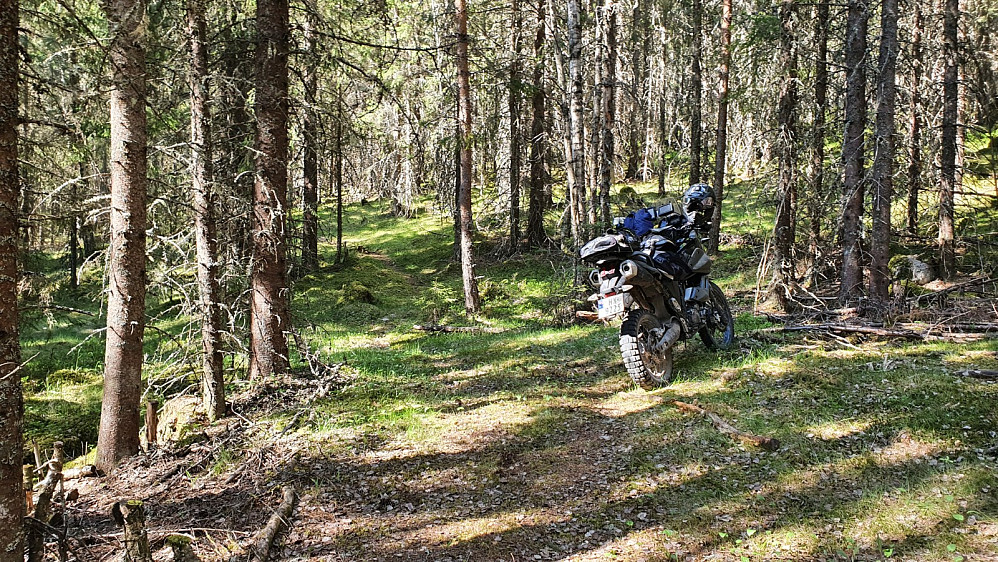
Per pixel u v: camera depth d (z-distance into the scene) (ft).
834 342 25.91
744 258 71.41
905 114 46.50
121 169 22.33
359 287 72.08
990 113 52.49
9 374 11.42
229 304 28.27
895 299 34.27
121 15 21.45
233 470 19.44
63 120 20.48
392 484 17.01
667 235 24.20
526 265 85.61
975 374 19.27
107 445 22.25
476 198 128.67
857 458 15.33
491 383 26.20
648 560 12.56
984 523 12.25
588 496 15.37
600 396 22.72
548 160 89.45
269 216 28.43
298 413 23.38
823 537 12.60
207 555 14.07
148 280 25.64
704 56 97.14
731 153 118.73
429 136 80.43
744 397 20.13
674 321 23.31
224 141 27.68
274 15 28.14
